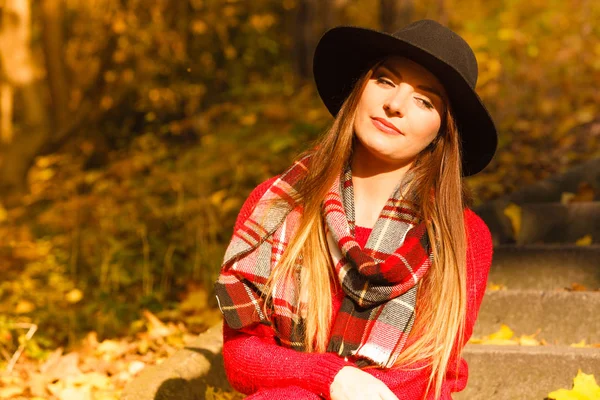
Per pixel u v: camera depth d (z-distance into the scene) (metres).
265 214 2.33
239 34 9.22
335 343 2.19
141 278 4.71
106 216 5.40
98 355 3.82
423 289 2.23
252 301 2.28
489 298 3.41
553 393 2.73
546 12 9.42
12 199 7.61
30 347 3.91
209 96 8.33
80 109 8.28
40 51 10.09
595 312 3.29
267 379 2.18
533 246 3.86
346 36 2.26
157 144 6.84
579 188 4.71
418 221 2.26
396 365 2.19
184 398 2.83
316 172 2.31
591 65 7.49
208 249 4.73
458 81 2.14
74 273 5.08
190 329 4.03
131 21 8.10
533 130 5.96
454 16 9.71
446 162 2.26
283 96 7.53
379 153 2.21
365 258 2.16
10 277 5.21
